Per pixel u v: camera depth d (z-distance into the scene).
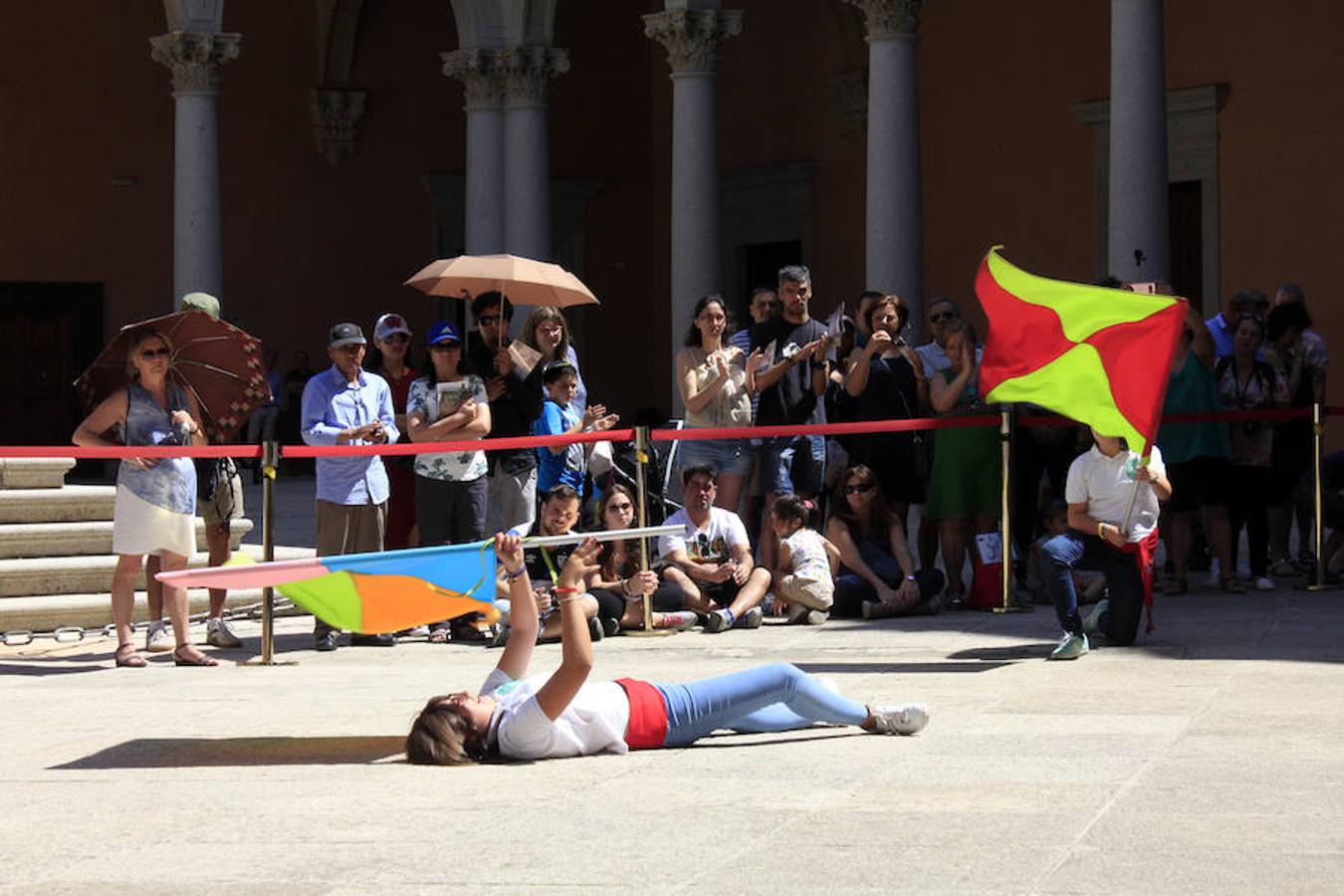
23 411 30.55
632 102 33.31
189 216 24.91
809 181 30.11
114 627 12.28
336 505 11.90
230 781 7.09
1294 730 7.56
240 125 31.88
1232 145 24.41
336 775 7.15
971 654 10.39
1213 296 24.67
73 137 30.77
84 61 30.80
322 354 32.41
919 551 13.21
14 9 30.39
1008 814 6.03
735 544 12.14
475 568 7.71
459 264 12.55
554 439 11.66
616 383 33.22
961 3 27.73
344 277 32.53
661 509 12.38
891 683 9.32
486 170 25.70
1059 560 10.05
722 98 31.45
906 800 6.30
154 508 11.05
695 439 12.33
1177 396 12.78
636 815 6.17
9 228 30.41
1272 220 24.05
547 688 7.25
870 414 13.02
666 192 33.09
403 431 12.90
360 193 32.62
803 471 12.88
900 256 20.53
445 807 6.41
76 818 6.41
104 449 10.80
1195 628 11.09
